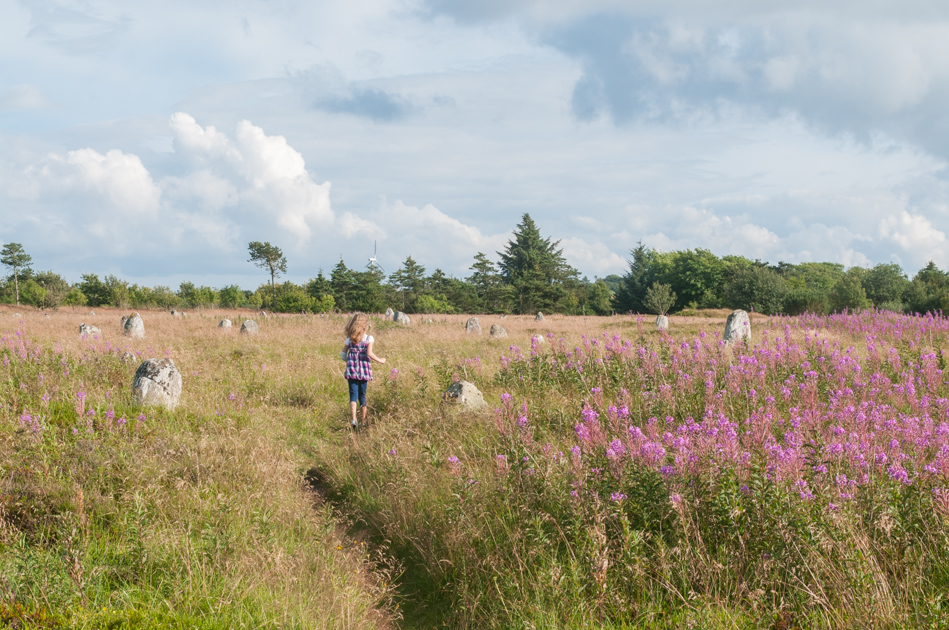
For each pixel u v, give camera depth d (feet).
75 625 10.41
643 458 14.92
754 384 26.43
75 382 30.73
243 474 19.89
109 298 241.14
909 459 15.24
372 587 14.42
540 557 13.75
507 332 79.30
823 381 27.66
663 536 13.50
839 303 174.91
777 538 12.13
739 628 10.72
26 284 229.04
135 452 19.98
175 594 12.03
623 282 297.12
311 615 12.35
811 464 14.30
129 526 14.47
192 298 252.01
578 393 29.07
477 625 13.08
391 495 19.08
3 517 14.40
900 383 27.89
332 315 103.24
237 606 12.02
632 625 11.41
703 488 14.03
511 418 20.08
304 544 16.03
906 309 162.30
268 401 34.19
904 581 11.32
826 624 10.44
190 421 26.76
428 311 271.28
